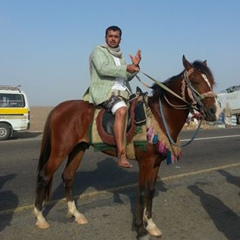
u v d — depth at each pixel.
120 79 5.12
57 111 5.32
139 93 5.09
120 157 4.79
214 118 4.49
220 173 9.03
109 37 5.03
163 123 4.82
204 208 6.12
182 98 4.70
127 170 9.02
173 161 4.84
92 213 5.75
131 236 4.85
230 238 4.83
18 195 6.64
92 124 5.11
